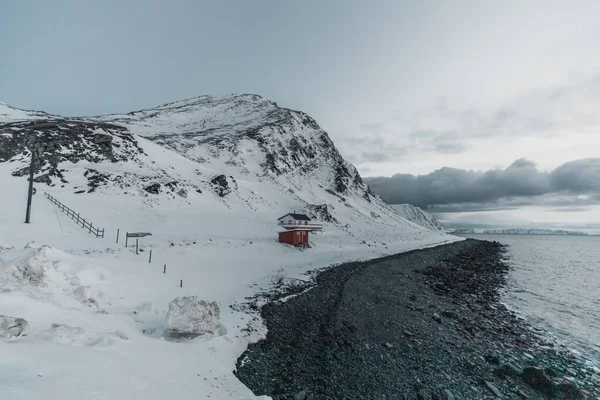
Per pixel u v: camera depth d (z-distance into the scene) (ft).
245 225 173.88
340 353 50.49
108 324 41.83
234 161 316.81
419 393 41.24
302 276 101.35
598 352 60.23
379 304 79.51
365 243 211.41
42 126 170.91
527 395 43.50
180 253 100.89
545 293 107.34
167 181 179.11
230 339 48.14
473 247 286.46
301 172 384.88
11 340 28.78
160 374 32.53
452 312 78.33
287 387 39.70
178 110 562.25
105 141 182.39
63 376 25.26
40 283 41.88
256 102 650.84
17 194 121.29
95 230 109.60
